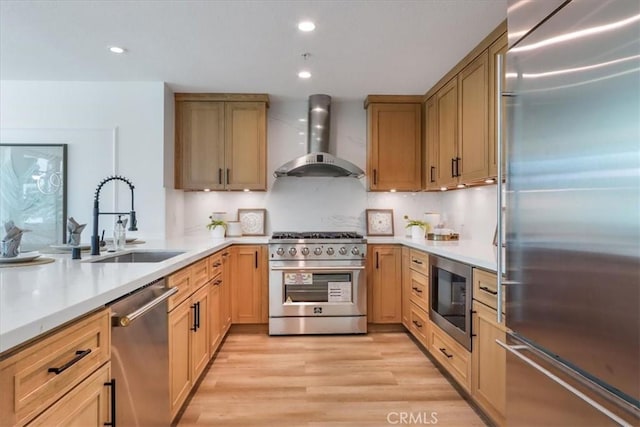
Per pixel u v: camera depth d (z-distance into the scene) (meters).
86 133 3.27
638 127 0.91
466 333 2.11
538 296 1.29
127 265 1.69
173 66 2.90
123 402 1.30
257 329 3.49
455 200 3.60
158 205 3.30
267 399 2.21
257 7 2.05
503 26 2.21
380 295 3.49
